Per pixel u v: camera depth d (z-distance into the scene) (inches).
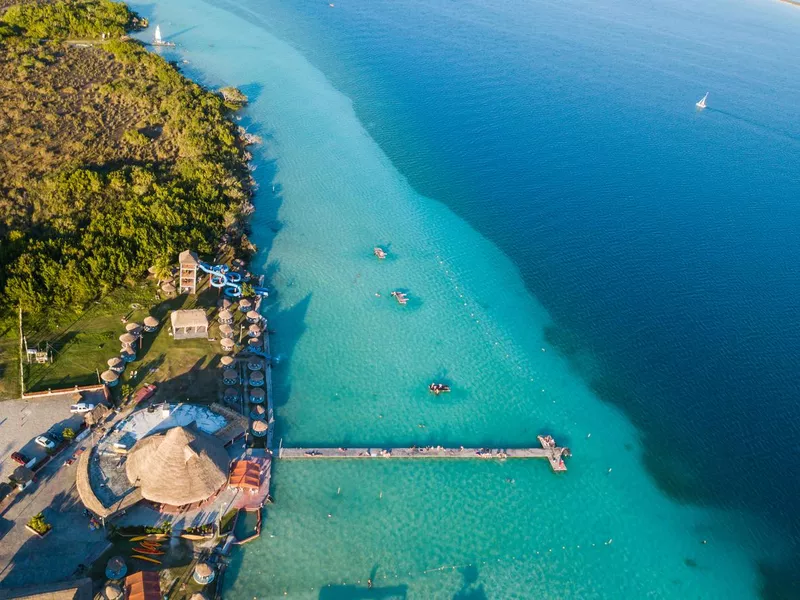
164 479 1943.9
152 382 2445.9
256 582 1900.8
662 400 2874.0
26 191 3257.9
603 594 2087.8
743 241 4173.2
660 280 3676.2
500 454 2471.7
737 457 2635.3
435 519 2219.5
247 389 2536.9
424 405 2672.2
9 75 4468.5
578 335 3206.2
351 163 4468.5
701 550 2282.2
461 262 3627.0
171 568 1856.5
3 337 2502.5
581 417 2746.1
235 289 2984.7
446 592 1993.1
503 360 2987.2
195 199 3403.1
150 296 2871.6
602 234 4077.3
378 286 3314.5
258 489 2155.5
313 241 3570.4
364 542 2092.8
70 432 2116.1
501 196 4382.4
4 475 2004.2
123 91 4539.9
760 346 3223.4
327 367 2770.7
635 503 2411.4
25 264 2642.7
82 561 1809.8
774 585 2202.3
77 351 2506.2
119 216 3105.3
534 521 2284.7
